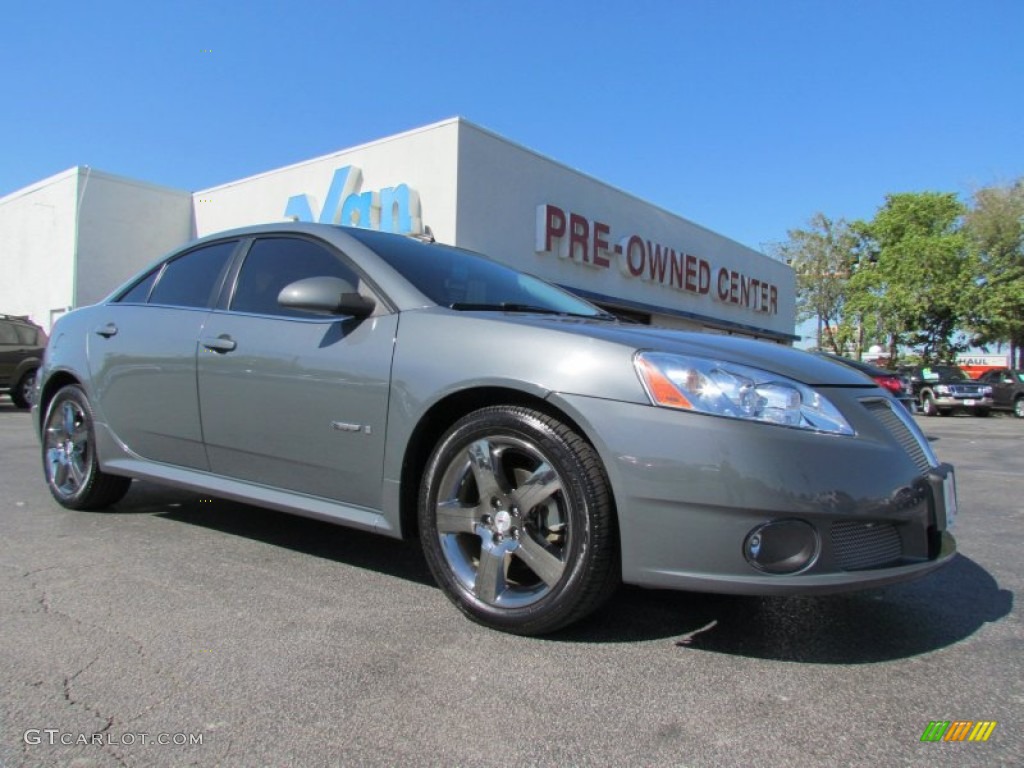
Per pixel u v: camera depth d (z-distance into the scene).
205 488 3.37
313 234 3.32
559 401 2.36
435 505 2.64
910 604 2.90
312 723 1.89
